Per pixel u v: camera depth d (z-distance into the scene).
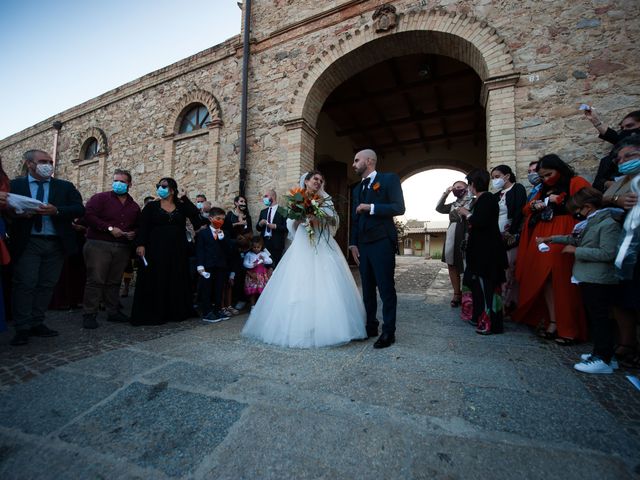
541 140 4.38
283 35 6.57
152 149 8.30
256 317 2.87
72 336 2.99
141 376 1.98
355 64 6.13
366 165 2.88
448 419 1.48
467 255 3.09
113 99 9.20
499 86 4.59
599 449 1.26
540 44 4.50
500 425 1.43
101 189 9.23
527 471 1.14
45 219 2.90
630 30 4.14
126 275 5.66
